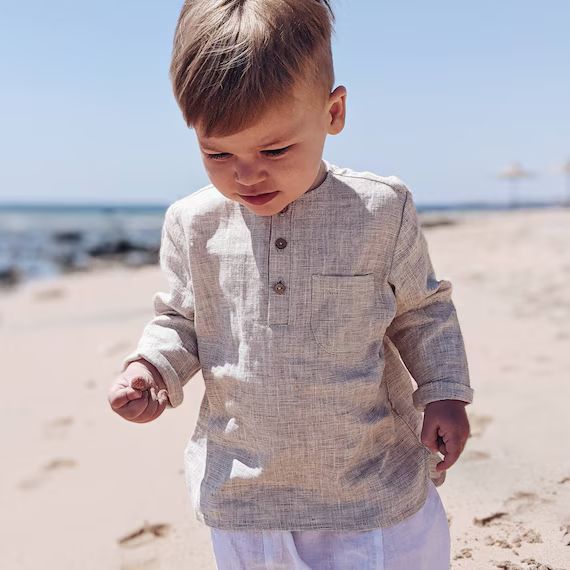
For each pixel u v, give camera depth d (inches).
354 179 66.1
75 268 570.3
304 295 63.4
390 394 69.0
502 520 91.1
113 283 397.4
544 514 91.7
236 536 64.5
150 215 1782.7
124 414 64.2
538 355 163.2
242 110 55.3
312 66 57.9
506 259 367.2
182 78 57.2
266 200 60.2
